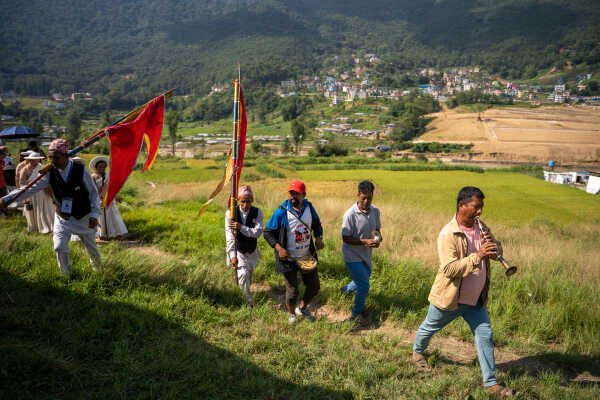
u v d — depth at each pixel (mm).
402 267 6375
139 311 4168
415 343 3859
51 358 3094
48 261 5137
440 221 12023
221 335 4027
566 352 4223
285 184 30516
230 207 4836
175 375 3234
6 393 2705
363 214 4621
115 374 3109
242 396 3080
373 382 3475
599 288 6102
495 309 5117
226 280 5441
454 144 157500
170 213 10844
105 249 6469
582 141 150125
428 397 3314
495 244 3219
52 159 4422
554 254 8406
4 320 3615
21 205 9062
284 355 3750
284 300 5320
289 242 4539
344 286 5512
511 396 3338
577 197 33500
